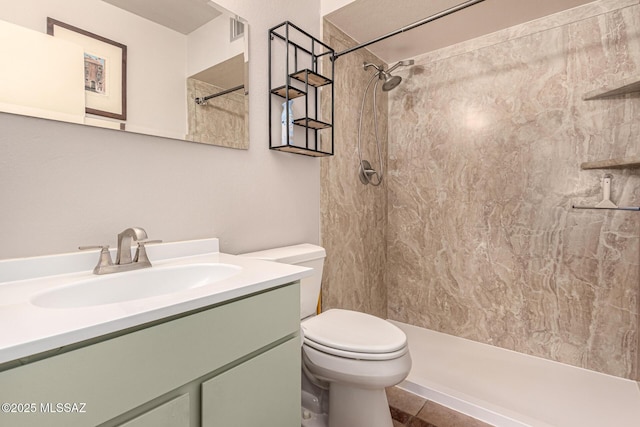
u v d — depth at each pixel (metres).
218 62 1.26
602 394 1.51
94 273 0.86
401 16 1.82
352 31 1.97
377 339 1.15
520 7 1.73
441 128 2.19
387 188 2.42
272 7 1.50
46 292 0.71
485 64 2.01
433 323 2.25
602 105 1.67
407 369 1.10
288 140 1.46
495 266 2.00
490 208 2.01
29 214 0.83
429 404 1.50
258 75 1.43
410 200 2.34
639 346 1.58
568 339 1.78
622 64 1.62
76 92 0.90
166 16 1.10
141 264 0.93
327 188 1.82
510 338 1.96
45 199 0.85
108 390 0.52
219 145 1.26
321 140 1.77
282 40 1.55
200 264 1.01
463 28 1.93
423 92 2.26
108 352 0.52
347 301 1.97
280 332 0.82
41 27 0.84
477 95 2.04
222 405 0.68
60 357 0.47
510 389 1.56
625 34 1.61
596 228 1.70
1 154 0.79
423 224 2.28
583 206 1.71
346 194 1.98
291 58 1.59
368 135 2.18
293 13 1.62
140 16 1.04
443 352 1.94
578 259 1.75
